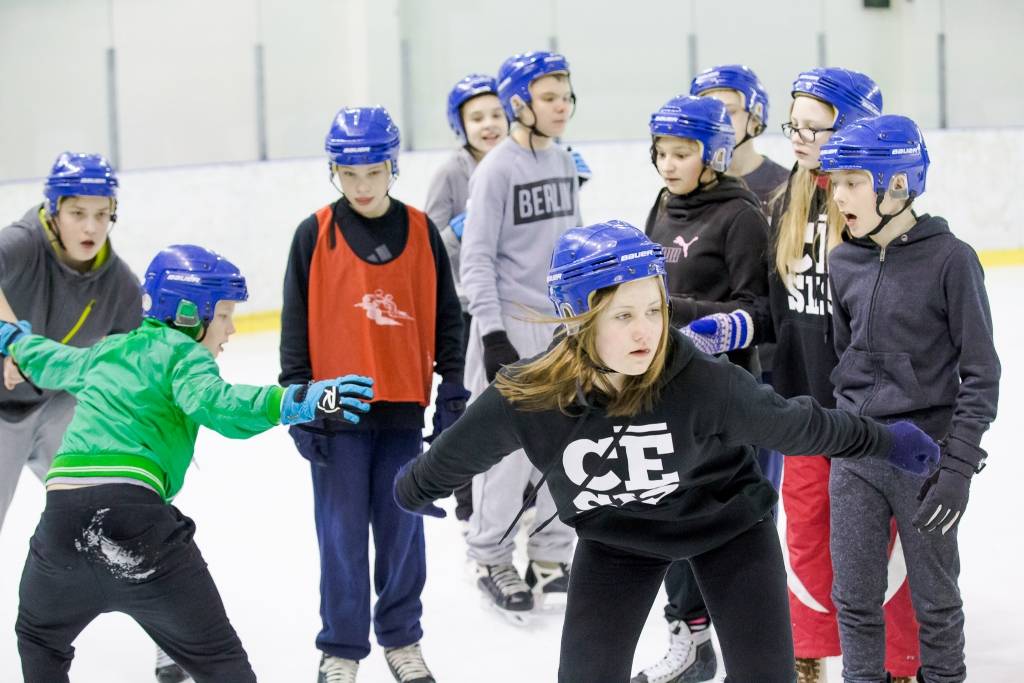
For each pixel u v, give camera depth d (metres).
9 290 3.57
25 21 9.58
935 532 2.83
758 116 4.34
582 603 2.52
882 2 12.09
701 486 2.45
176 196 9.06
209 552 4.80
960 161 11.27
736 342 3.26
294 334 3.42
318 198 9.57
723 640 2.48
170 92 9.96
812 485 3.22
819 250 3.23
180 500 5.54
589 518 2.49
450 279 3.53
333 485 3.34
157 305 2.74
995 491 5.15
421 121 10.98
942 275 2.80
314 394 2.51
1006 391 6.95
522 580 4.09
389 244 3.40
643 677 3.46
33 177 9.74
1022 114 12.51
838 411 2.41
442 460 2.43
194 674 2.71
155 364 2.69
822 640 3.23
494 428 2.35
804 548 3.23
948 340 2.84
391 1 10.59
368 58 10.53
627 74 11.66
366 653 3.41
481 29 11.09
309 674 3.66
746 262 3.42
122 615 4.20
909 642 3.18
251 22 10.16
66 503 2.59
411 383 3.40
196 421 2.65
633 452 2.33
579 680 2.50
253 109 10.27
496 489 4.02
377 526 3.45
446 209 5.19
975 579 4.16
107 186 3.53
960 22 12.24
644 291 2.19
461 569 4.53
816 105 3.25
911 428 2.45
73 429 2.69
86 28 9.68
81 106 9.76
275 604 4.23
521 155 4.03
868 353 2.93
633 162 10.77
